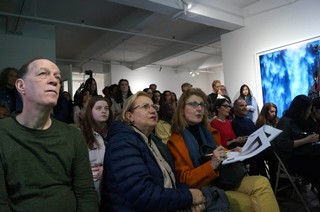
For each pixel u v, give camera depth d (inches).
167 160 59.6
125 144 47.6
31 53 192.7
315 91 160.2
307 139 91.7
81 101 139.2
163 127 97.7
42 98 39.8
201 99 72.4
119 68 351.6
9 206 37.7
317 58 160.2
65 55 314.2
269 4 186.4
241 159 55.9
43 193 39.4
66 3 187.3
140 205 44.1
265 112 129.3
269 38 186.4
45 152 40.9
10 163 38.2
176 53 290.0
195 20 186.9
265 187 59.7
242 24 201.5
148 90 178.2
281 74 179.6
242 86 196.9
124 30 218.8
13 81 116.5
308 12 165.6
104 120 82.2
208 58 361.4
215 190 54.1
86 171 45.8
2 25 184.4
